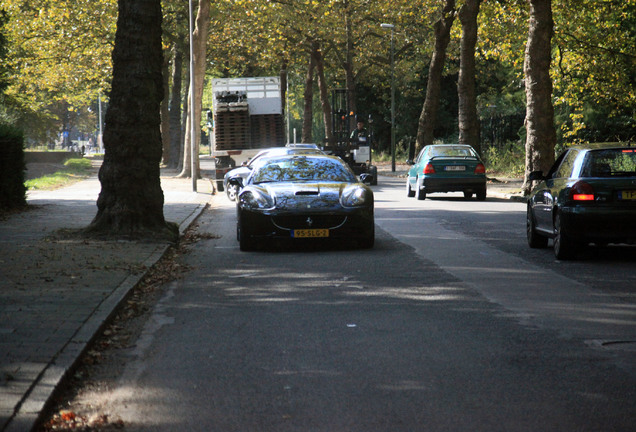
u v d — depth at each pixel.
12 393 5.60
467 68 39.62
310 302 9.81
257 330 8.27
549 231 13.95
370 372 6.60
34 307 8.83
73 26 44.66
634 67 36.66
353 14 57.16
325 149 42.66
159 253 13.91
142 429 5.25
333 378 6.43
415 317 8.84
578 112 40.81
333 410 5.61
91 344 7.41
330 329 8.27
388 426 5.27
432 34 56.31
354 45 60.09
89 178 43.25
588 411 5.53
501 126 53.44
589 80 37.25
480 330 8.16
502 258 13.72
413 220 20.84
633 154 13.13
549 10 29.00
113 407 5.71
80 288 10.12
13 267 11.91
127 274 11.40
